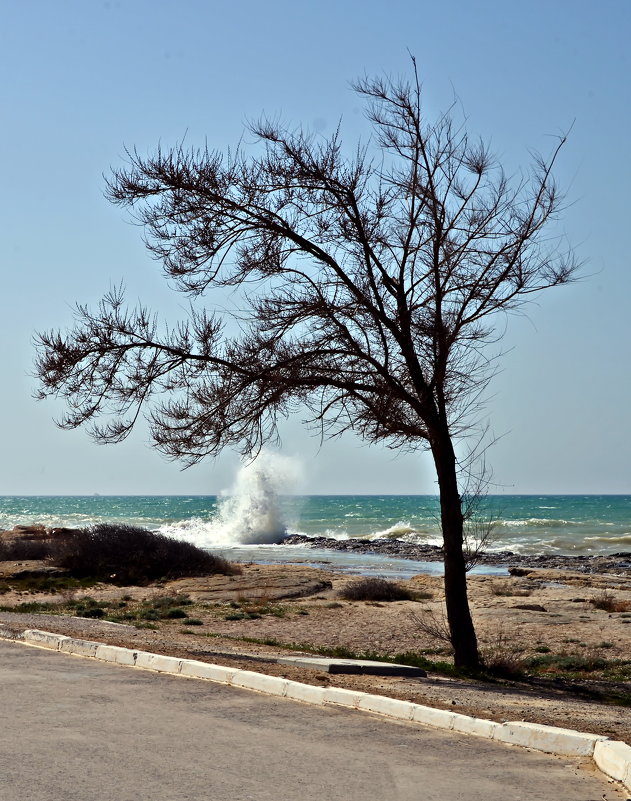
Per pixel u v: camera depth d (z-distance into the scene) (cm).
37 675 1004
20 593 2919
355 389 1444
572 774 672
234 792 584
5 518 11806
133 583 3331
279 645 1741
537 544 6831
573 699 1273
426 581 3409
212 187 1440
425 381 1487
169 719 795
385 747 730
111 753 668
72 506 17888
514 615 2453
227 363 1430
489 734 786
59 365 1395
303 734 761
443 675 1404
